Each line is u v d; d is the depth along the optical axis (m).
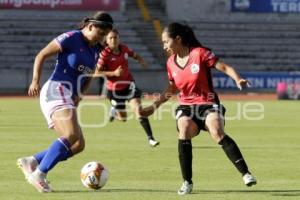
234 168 30.20
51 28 108.00
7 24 107.00
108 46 42.25
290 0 113.44
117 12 110.62
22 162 23.94
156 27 110.38
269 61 109.75
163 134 46.69
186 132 23.23
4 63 103.12
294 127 52.91
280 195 23.14
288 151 37.09
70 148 23.14
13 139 42.25
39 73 22.86
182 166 23.23
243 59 109.75
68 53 23.31
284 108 74.69
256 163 32.06
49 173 28.22
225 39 111.00
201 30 111.38
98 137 44.19
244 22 112.94
